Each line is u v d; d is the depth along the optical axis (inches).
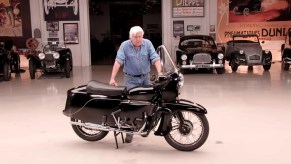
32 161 146.8
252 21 507.8
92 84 156.9
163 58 159.3
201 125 150.6
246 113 214.5
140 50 163.3
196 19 511.5
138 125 148.7
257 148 155.4
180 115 149.8
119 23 1005.8
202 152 151.9
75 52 515.2
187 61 391.9
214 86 312.2
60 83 350.3
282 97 258.7
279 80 337.4
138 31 157.5
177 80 146.6
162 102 147.8
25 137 177.2
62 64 396.2
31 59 382.3
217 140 166.4
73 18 507.5
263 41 479.5
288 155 147.0
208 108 228.8
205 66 388.2
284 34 506.3
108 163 142.9
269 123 192.5
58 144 165.9
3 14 508.1
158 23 1007.0
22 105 251.0
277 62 494.0
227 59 442.9
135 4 984.3
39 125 198.1
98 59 636.1
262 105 234.7
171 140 154.7
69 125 196.5
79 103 155.6
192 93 281.4
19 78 392.5
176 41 516.7
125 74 168.2
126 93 150.9
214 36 511.8
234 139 167.3
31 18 507.5
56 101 261.9
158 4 949.8
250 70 421.4
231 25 510.6
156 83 147.0
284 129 181.3
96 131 170.7
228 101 248.8
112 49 834.2
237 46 419.2
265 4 502.6
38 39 508.7
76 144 165.5
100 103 152.0
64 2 504.1
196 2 507.5
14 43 513.3
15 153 155.8
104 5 978.7
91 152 155.0
